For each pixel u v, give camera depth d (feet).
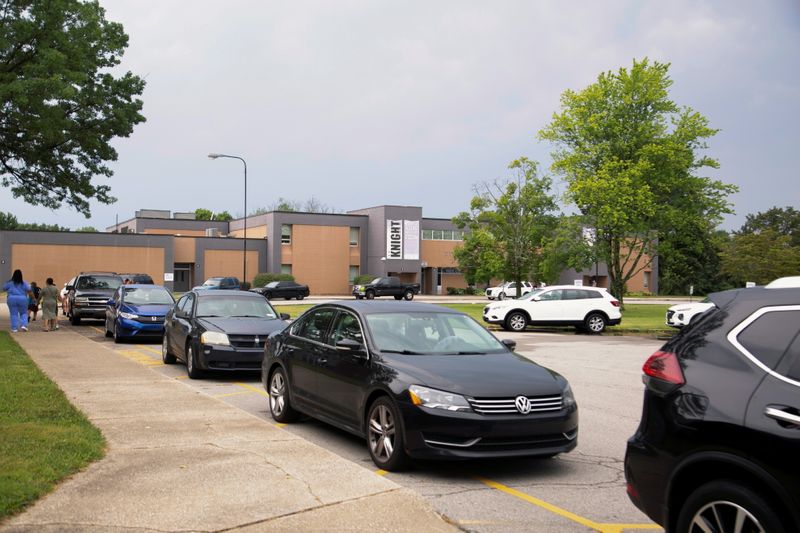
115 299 64.85
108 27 81.10
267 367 30.09
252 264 220.64
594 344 66.90
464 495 18.90
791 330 11.89
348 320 25.59
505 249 133.18
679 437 12.44
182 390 33.01
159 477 18.48
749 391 11.69
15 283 67.62
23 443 20.98
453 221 137.49
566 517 17.08
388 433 21.34
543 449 20.35
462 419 19.60
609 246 122.31
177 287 217.15
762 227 314.76
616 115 124.06
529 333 81.25
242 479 18.44
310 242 221.25
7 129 72.95
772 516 10.91
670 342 13.71
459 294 238.07
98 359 44.96
